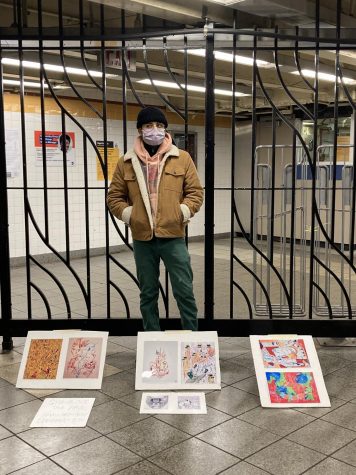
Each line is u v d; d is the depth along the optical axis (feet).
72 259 27.02
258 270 23.38
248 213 36.01
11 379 11.03
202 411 9.55
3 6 15.90
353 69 22.17
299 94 27.45
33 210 24.99
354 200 12.86
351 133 28.53
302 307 16.17
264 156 34.60
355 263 24.04
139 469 7.73
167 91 26.20
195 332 11.00
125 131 12.15
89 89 26.45
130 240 29.76
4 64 19.07
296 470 7.68
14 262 24.66
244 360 12.10
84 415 9.39
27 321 12.58
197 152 32.78
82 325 12.56
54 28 12.67
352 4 15.44
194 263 25.79
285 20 13.41
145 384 10.47
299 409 9.66
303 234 16.25
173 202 10.99
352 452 8.17
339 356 12.32
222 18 12.96
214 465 7.82
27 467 7.79
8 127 23.70
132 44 12.73
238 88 25.89
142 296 11.50
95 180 27.40
